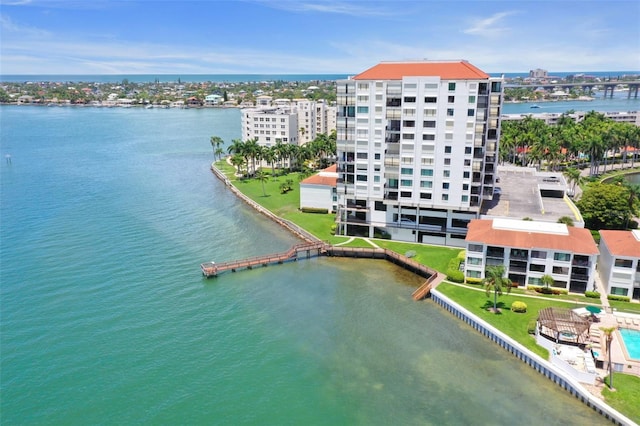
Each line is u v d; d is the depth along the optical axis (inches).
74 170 7047.2
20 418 2023.9
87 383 2242.9
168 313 2893.7
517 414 2031.3
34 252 3791.8
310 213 4832.7
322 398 2151.8
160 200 5467.5
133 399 2142.0
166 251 3885.3
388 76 3737.7
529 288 3058.6
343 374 2321.6
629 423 1902.1
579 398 2113.7
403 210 3939.5
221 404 2116.1
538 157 6013.8
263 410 2080.5
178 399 2145.7
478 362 2402.8
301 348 2541.8
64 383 2241.6
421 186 3779.5
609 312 2731.3
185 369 2357.3
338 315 2893.7
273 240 4200.3
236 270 3555.6
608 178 6117.1
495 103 3690.9
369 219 4052.7
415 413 2048.5
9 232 4244.6
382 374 2320.4
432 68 3715.6
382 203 3973.9
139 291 3166.8
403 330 2714.1
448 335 2655.0
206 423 2004.2
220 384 2249.0
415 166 3750.0
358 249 3818.9
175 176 6815.9
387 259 3774.6
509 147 6688.0
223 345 2566.4
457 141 3590.1
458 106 3523.6
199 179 6658.5
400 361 2420.0
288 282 3368.6
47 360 2407.7
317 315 2896.2
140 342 2576.3
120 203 5285.4
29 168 7121.1
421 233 3929.6
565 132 6624.0
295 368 2372.0
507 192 4468.5
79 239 4109.3
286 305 3024.1
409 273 3523.6
